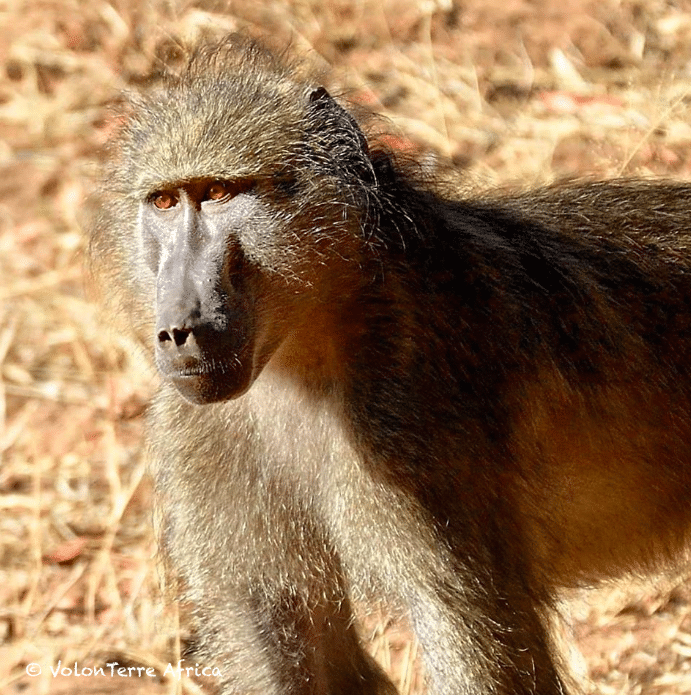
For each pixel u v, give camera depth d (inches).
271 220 310.3
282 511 340.8
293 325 318.0
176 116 318.0
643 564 380.5
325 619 361.4
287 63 351.6
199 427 341.4
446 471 315.9
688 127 591.2
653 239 367.2
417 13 701.3
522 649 323.0
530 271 343.3
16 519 497.7
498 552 323.3
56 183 642.8
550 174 577.9
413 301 317.7
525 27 692.1
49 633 450.0
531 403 333.1
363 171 319.9
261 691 354.3
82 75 693.9
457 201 350.6
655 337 358.3
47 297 591.5
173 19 695.1
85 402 547.2
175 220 314.7
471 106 645.3
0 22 732.7
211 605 355.3
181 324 294.8
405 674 410.3
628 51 668.7
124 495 489.4
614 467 357.1
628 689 427.2
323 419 329.1
